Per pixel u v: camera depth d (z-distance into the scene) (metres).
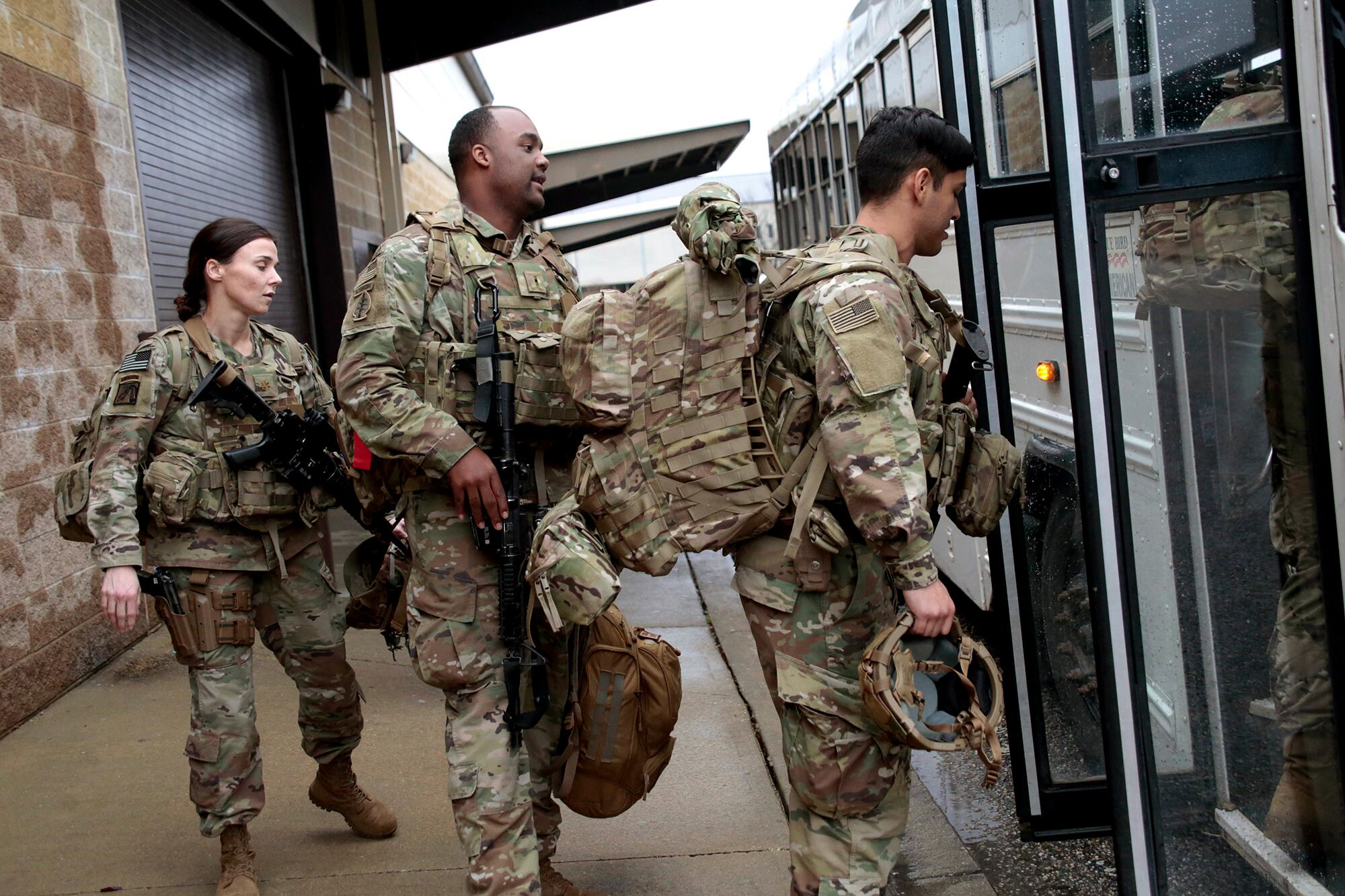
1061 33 2.22
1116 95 2.30
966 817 3.42
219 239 2.91
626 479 2.22
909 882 3.02
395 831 3.23
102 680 4.59
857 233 2.27
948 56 2.92
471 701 2.51
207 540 2.82
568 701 2.67
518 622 2.46
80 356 4.67
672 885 2.94
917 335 2.23
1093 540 2.28
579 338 2.28
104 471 2.68
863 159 2.34
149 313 5.36
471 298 2.56
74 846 3.18
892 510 2.01
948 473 2.36
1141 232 2.34
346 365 2.46
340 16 9.14
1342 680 2.35
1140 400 2.38
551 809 2.78
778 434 2.21
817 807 2.23
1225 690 2.42
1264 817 2.41
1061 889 2.94
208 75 6.72
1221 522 2.39
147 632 5.18
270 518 2.90
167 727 4.07
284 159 8.09
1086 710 3.20
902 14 4.92
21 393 4.22
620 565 2.35
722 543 2.20
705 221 2.17
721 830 3.26
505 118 2.63
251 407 2.87
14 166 4.25
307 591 3.02
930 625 2.08
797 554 2.18
